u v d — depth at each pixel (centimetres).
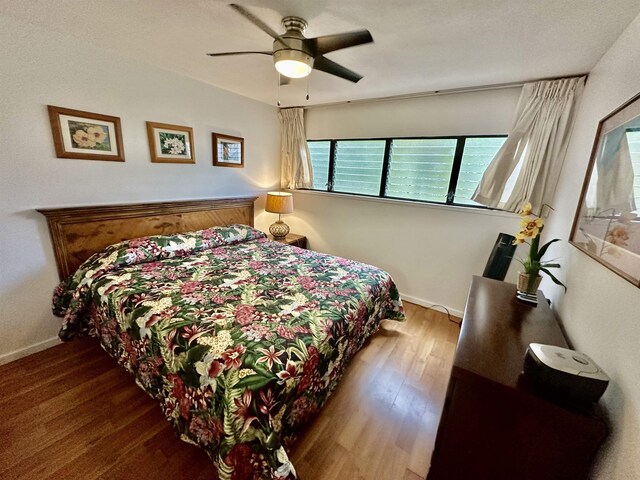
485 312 142
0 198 170
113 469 124
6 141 168
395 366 203
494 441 96
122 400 160
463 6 126
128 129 223
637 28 119
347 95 286
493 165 232
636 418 72
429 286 300
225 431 102
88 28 168
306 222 379
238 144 317
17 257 181
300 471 127
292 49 145
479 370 96
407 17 138
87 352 199
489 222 256
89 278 181
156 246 221
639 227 85
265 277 199
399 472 129
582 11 123
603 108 149
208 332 128
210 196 301
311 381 131
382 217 316
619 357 86
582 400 84
